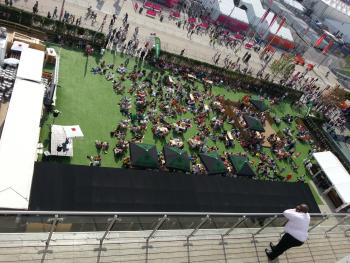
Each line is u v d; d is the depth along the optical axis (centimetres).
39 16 4816
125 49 5431
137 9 6969
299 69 8425
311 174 4875
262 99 6012
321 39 9244
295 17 10962
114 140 3869
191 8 8269
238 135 4831
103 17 6147
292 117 5966
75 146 3584
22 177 2439
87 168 2850
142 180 2986
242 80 6100
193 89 5312
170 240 1301
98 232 1202
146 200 2848
